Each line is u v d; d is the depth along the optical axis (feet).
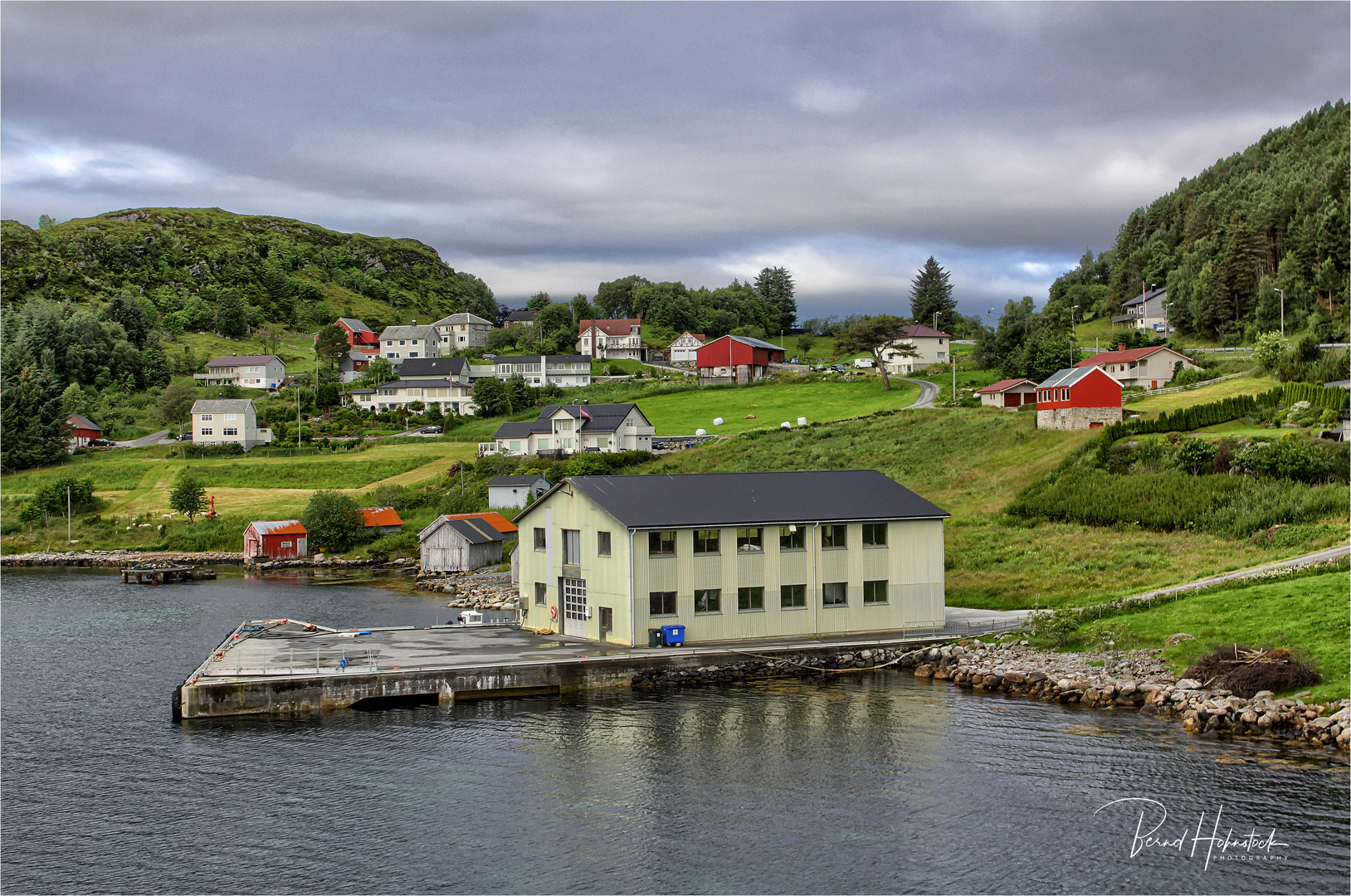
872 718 148.46
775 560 189.26
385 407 638.53
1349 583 172.14
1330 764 121.90
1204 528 242.78
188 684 155.74
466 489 422.82
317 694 157.58
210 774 131.54
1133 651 165.48
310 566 374.84
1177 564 221.66
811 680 171.42
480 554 351.25
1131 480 274.77
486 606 272.92
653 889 99.04
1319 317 507.71
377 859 106.73
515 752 136.87
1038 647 177.37
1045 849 104.58
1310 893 94.48
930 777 123.85
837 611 193.57
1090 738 135.44
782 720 148.05
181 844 111.75
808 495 200.95
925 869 101.35
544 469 421.59
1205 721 137.49
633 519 179.32
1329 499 234.58
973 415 407.64
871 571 196.03
